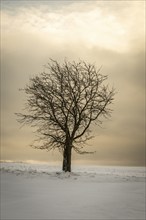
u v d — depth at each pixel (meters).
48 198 17.45
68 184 27.28
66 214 13.22
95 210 14.29
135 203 16.62
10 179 28.02
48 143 44.94
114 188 24.28
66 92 45.00
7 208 14.33
